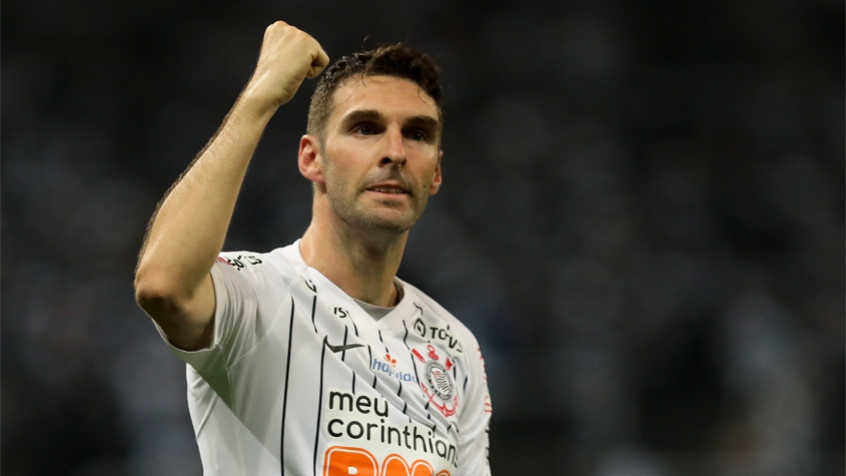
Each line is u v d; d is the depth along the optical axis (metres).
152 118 58.03
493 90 61.34
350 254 11.95
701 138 59.53
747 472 38.62
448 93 60.81
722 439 39.69
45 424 37.97
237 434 10.71
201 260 9.05
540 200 55.22
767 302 48.12
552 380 40.56
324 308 11.36
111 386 39.38
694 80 60.97
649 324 44.69
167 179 55.38
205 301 9.50
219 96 59.16
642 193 56.72
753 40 64.25
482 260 49.97
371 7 62.69
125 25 60.28
